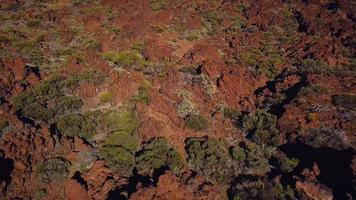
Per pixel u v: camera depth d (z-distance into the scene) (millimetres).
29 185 26422
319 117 33312
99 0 53469
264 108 35719
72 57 40125
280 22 51375
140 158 29250
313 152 30484
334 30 49688
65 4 52875
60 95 34594
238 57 42750
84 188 26312
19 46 41812
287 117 33406
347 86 38219
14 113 32031
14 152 27531
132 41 43625
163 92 36000
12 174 26188
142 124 32312
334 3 57375
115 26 46594
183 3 54031
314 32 48750
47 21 47531
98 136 31688
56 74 37656
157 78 37625
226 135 33094
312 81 38156
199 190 27234
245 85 38094
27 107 32469
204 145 30688
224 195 27797
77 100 34000
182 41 45469
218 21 50812
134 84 35781
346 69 41906
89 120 32438
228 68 40031
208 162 29312
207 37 47125
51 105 33812
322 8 56344
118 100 34531
